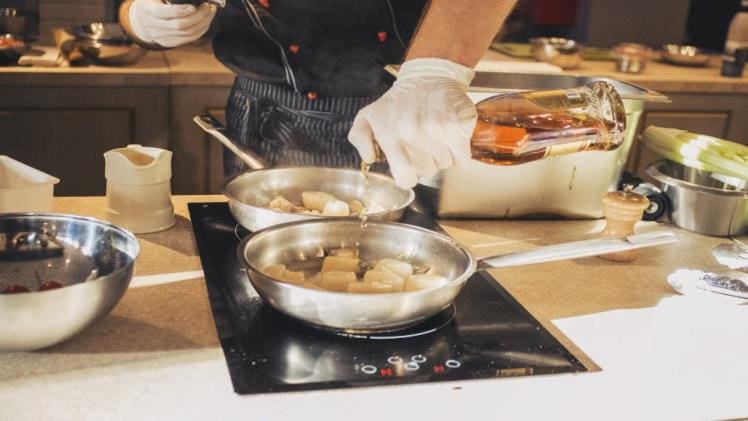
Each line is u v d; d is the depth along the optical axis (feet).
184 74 10.69
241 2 6.68
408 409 3.44
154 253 4.90
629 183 6.35
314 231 4.70
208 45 12.26
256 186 5.60
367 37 6.81
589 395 3.67
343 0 6.61
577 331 4.26
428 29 4.59
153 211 5.21
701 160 6.08
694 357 4.09
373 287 4.02
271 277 3.87
